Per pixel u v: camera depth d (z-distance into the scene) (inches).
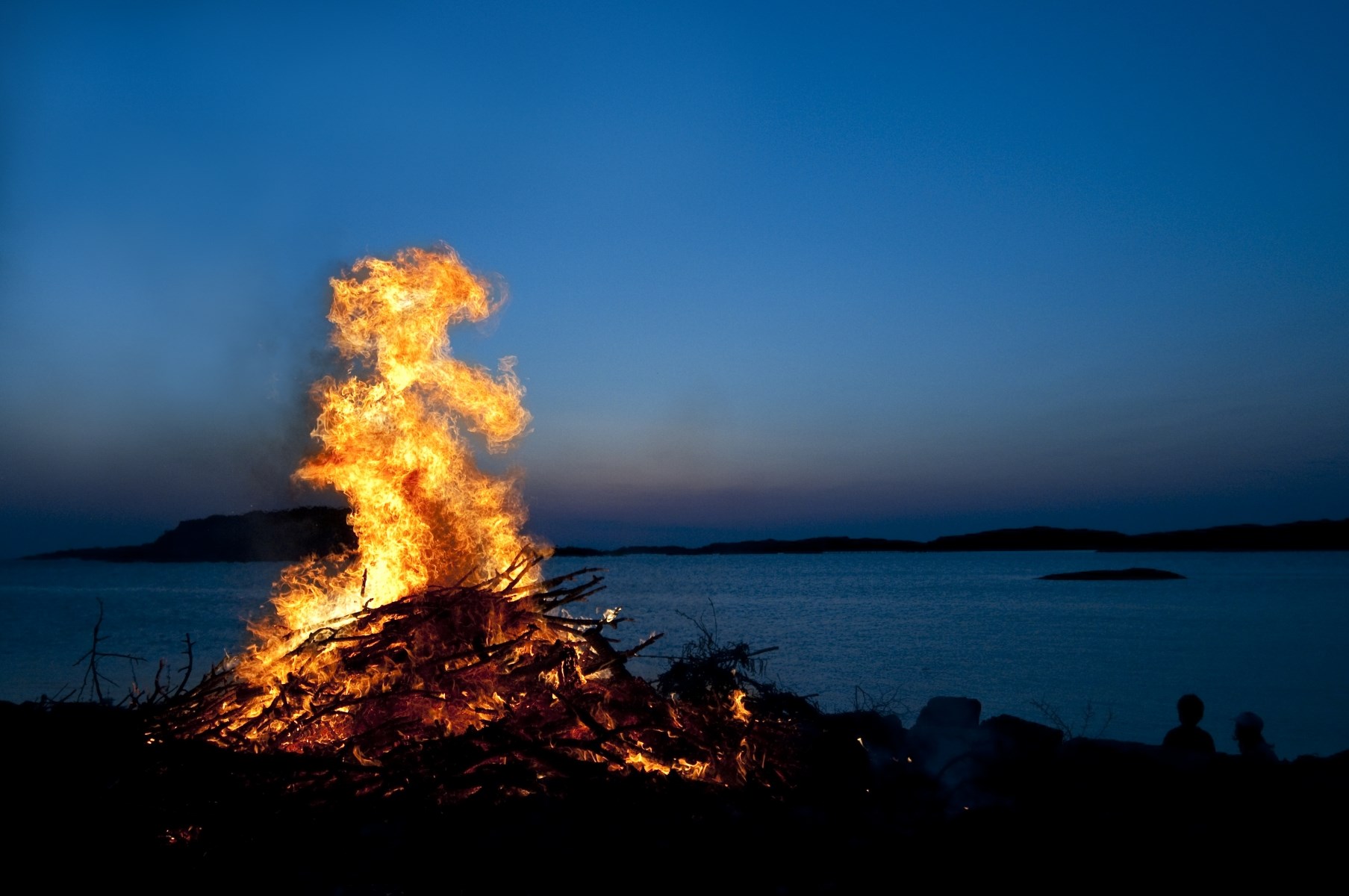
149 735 221.3
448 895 174.2
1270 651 1289.4
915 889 178.7
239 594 2933.1
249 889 179.3
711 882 181.0
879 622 1814.7
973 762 254.1
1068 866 187.2
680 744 249.9
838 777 238.8
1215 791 226.7
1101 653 1273.4
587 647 295.6
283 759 214.4
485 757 221.5
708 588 3496.6
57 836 184.4
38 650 1111.0
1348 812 211.8
